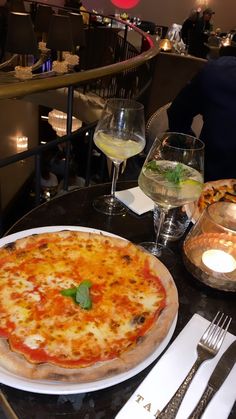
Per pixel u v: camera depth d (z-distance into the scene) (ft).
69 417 1.65
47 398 1.71
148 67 7.90
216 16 32.04
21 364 1.68
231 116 5.14
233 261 2.56
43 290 2.16
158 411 1.65
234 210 2.82
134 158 5.81
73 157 13.20
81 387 1.66
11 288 2.14
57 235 2.55
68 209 3.15
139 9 30.66
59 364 1.74
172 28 16.48
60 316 2.02
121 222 3.08
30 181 16.69
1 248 2.35
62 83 3.95
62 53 15.16
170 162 2.71
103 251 2.52
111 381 1.71
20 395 1.70
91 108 14.20
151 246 2.82
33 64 14.75
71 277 2.29
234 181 3.58
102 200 3.34
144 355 1.81
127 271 2.38
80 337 1.91
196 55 17.65
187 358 1.91
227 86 5.08
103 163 6.33
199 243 2.68
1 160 3.56
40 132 20.62
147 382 1.77
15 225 2.85
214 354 1.93
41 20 16.56
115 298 2.18
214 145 5.39
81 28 15.33
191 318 2.18
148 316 2.08
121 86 10.09
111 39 15.94
